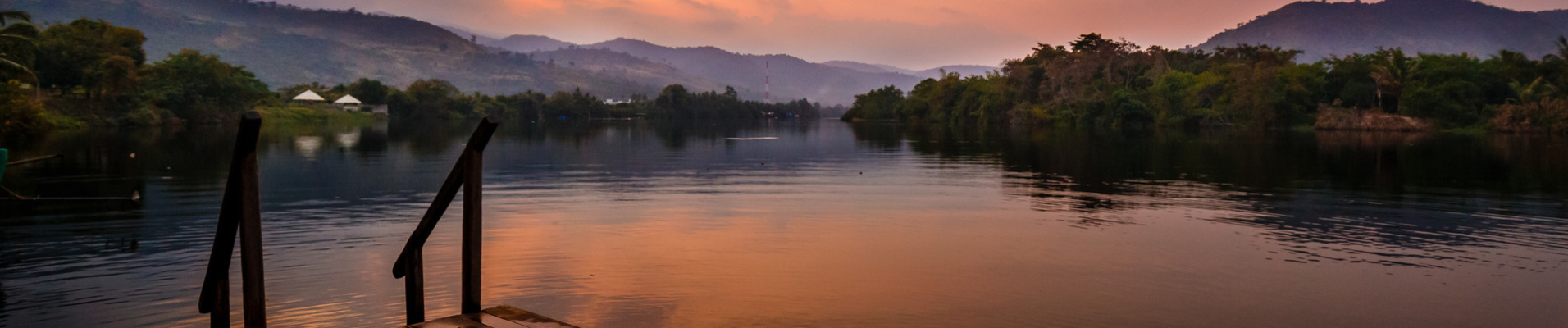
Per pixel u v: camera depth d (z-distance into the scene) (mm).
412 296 5672
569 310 7824
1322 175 21859
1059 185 19000
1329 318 7660
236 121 78812
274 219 12945
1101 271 9492
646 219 13195
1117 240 11414
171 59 75562
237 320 7363
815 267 9641
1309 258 10164
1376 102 76812
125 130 53906
